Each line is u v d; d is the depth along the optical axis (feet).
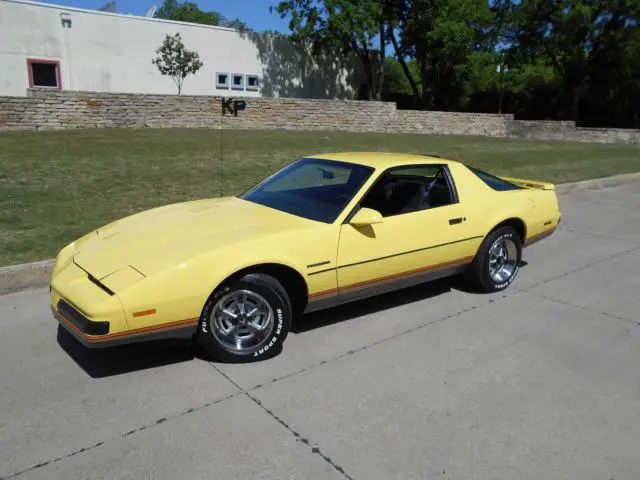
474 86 118.52
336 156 17.17
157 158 39.04
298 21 94.48
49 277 17.62
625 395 11.82
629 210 33.09
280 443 9.86
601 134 87.71
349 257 13.99
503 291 18.35
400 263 15.16
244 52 92.68
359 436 10.14
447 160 17.53
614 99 112.06
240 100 70.08
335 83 107.65
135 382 11.84
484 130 92.02
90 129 58.70
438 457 9.61
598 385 12.22
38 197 26.37
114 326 11.03
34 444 9.69
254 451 9.62
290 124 74.74
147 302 11.21
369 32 95.66
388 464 9.38
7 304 15.99
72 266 12.67
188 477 8.94
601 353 13.82
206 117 68.64
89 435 9.98
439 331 14.92
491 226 17.33
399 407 11.13
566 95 113.39
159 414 10.68
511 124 93.97
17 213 23.54
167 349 13.41
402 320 15.62
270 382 11.98
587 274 20.44
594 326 15.52
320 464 9.33
